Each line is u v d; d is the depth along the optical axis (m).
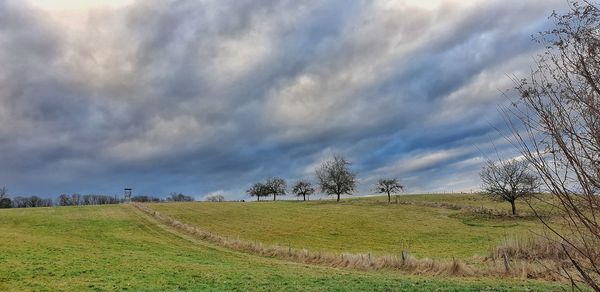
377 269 27.02
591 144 3.52
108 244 41.97
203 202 101.88
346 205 91.38
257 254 37.03
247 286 21.08
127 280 22.94
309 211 81.25
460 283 20.58
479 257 29.16
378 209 81.81
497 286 19.17
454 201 91.06
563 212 3.80
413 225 63.75
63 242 41.75
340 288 19.95
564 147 3.62
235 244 41.97
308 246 48.47
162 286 21.27
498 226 57.94
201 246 42.75
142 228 57.03
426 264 25.56
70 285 21.50
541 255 21.86
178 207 87.19
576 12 3.61
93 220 63.53
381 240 53.16
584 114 3.55
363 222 67.12
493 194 64.31
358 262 28.61
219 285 21.45
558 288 17.09
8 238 41.91
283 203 100.94
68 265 27.69
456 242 49.72
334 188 109.06
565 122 3.64
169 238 48.88
